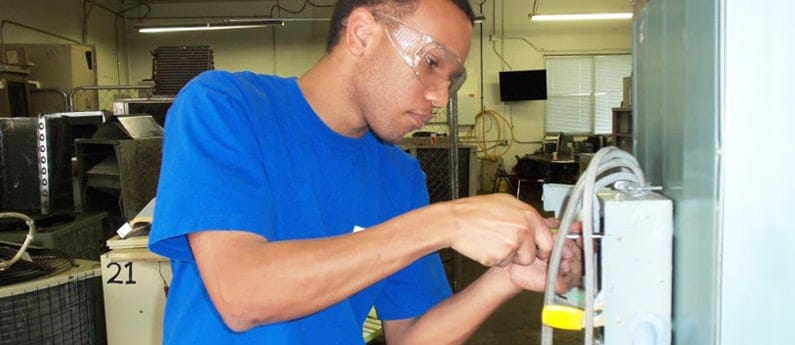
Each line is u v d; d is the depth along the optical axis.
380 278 0.66
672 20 0.67
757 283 0.52
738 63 0.50
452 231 0.66
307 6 9.65
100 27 9.18
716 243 0.52
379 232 0.67
